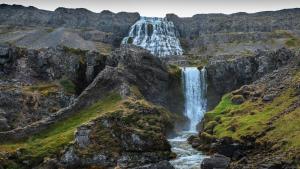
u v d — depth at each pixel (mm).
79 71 187125
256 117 130500
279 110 129250
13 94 156375
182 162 114562
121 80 155250
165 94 185250
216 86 195125
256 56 193250
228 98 161875
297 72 154500
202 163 107062
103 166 113750
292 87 142125
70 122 135125
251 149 113250
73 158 112062
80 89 184125
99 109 141625
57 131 129750
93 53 189875
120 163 115625
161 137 124688
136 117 129375
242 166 102000
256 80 179000
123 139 120688
